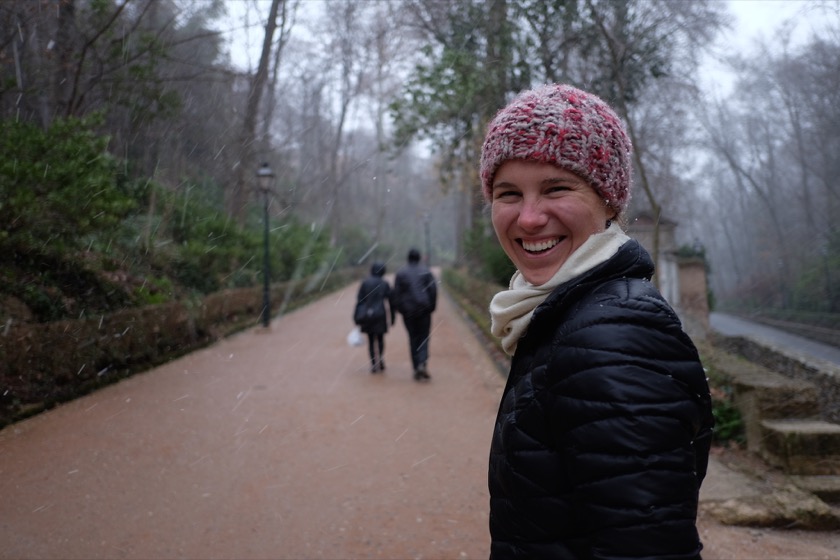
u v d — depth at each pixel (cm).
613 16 813
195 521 382
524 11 844
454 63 981
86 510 389
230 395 732
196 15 1343
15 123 707
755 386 468
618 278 115
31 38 1018
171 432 568
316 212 3466
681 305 1352
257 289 1662
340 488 446
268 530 375
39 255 806
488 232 1948
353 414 659
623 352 101
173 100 1088
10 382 592
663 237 1459
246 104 1477
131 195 1091
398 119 1096
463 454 526
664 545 94
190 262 1277
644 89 888
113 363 781
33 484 426
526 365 121
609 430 98
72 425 572
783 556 336
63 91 1069
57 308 784
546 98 120
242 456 510
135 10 1251
